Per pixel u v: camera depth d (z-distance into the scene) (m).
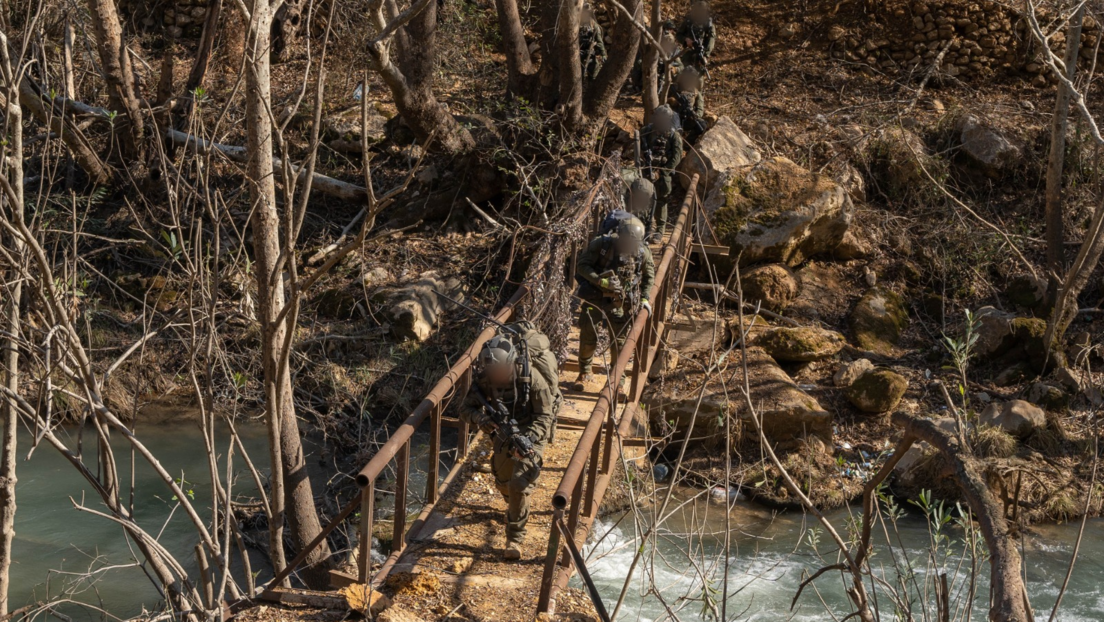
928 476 8.91
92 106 11.80
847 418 9.93
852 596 2.79
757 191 11.34
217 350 5.27
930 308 11.54
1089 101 13.26
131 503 4.88
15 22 9.17
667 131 10.21
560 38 11.38
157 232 11.74
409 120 11.82
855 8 15.03
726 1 15.81
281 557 5.73
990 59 14.17
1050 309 10.88
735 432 9.25
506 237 11.60
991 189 12.55
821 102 13.89
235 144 12.77
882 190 12.79
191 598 5.03
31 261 5.62
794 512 8.69
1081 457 9.11
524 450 5.05
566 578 5.09
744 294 11.23
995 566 2.08
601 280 6.88
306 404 10.37
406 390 10.62
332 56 14.03
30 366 9.51
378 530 8.21
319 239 12.49
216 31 12.91
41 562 7.68
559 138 12.02
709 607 3.91
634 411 6.93
